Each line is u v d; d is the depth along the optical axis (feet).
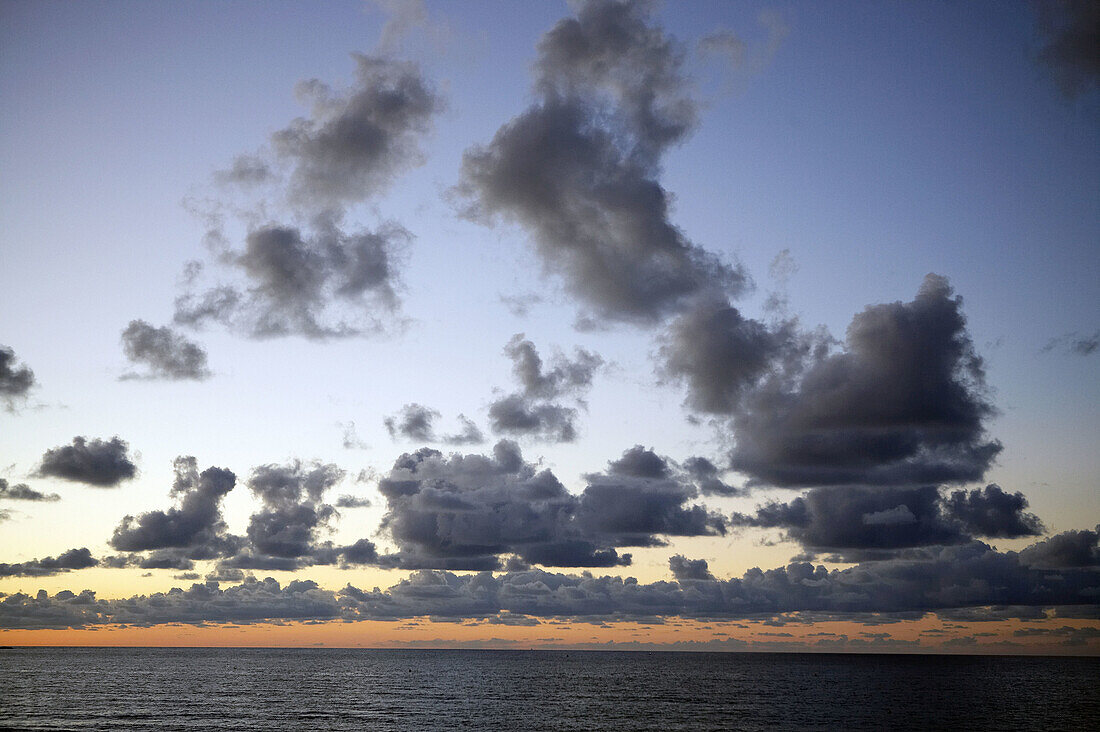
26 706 434.71
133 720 372.99
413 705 463.01
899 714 420.77
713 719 394.52
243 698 496.64
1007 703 488.02
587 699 513.04
